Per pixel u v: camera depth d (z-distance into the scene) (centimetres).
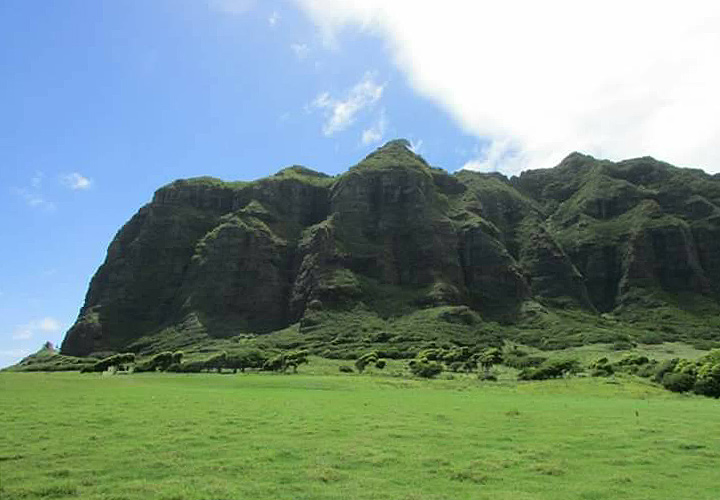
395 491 2016
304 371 12131
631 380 8844
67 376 10681
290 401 5091
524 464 2475
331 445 2773
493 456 2600
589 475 2320
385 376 10644
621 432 3309
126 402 4759
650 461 2562
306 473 2212
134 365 14812
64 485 2006
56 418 3619
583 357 15025
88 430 3173
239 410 4197
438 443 2900
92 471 2239
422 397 5950
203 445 2756
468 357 13525
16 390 6109
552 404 5228
